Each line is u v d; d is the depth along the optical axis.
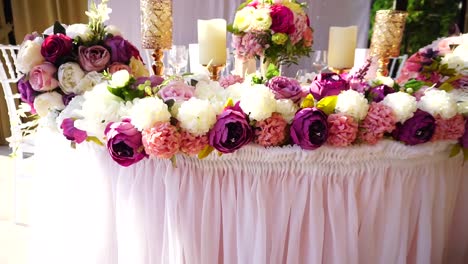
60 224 1.02
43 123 0.99
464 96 0.96
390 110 0.78
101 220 0.96
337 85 0.86
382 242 0.88
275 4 1.28
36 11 2.82
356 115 0.76
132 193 0.88
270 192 0.82
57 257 1.05
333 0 2.64
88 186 0.95
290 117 0.76
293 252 0.84
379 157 0.81
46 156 1.02
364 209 0.84
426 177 0.87
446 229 1.00
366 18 2.73
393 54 1.57
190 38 2.45
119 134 0.72
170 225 0.85
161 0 1.32
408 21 3.01
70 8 2.71
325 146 0.77
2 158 2.79
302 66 2.57
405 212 0.87
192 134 0.74
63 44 1.02
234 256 0.87
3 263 1.57
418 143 0.79
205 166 0.82
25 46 1.02
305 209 0.82
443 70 1.20
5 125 3.05
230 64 1.94
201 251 0.87
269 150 0.77
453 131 0.81
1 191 2.24
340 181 0.81
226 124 0.71
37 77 1.00
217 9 2.42
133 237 0.91
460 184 1.01
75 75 1.01
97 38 1.10
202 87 0.90
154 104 0.73
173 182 0.83
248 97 0.74
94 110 0.78
